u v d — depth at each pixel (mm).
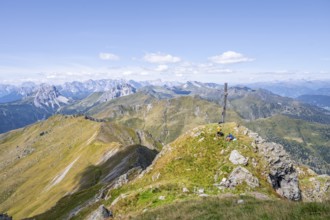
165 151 60250
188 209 27547
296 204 20281
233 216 21125
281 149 53469
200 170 49875
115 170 142125
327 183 65188
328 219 16109
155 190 42125
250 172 46875
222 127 58156
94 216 39656
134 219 31281
